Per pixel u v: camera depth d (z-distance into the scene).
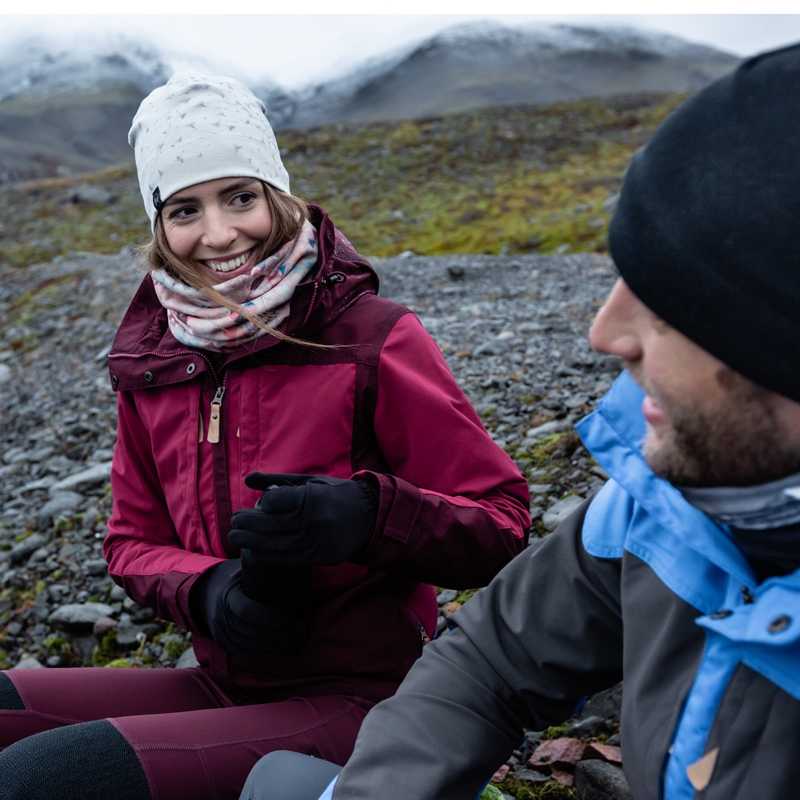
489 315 6.78
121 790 1.34
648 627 1.01
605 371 4.76
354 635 1.60
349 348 1.65
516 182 20.50
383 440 1.67
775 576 0.87
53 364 7.25
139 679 1.72
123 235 19.08
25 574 3.67
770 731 0.83
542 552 1.22
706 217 0.75
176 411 1.73
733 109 0.76
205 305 1.71
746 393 0.76
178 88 1.74
